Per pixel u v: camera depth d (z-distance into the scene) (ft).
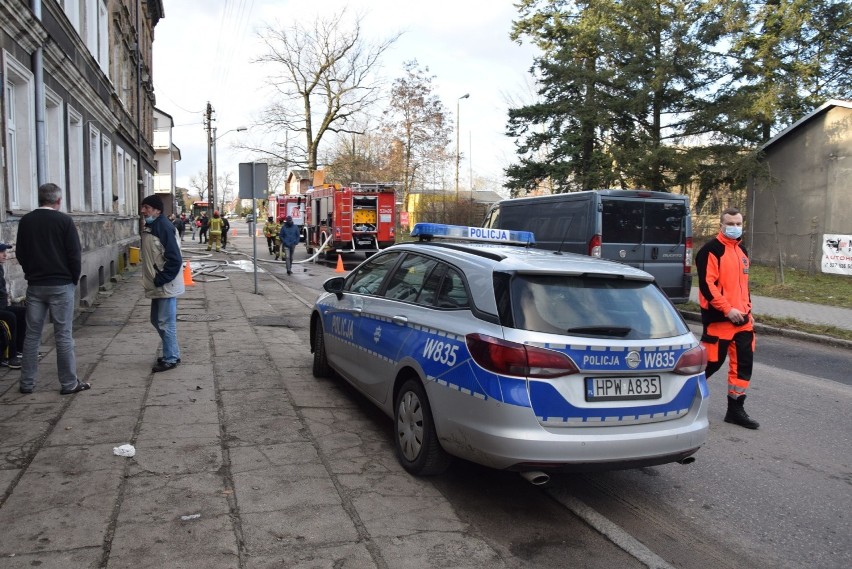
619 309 13.21
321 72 132.57
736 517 13.29
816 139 70.23
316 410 18.72
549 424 11.88
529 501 13.55
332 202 82.99
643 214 37.32
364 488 13.53
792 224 73.56
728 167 75.61
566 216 38.58
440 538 11.59
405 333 15.19
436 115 146.72
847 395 23.40
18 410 17.63
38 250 18.66
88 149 45.80
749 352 19.33
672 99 82.53
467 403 12.46
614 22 83.15
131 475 13.57
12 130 30.12
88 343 27.14
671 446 12.67
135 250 68.28
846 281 59.52
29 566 10.00
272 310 38.63
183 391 20.07
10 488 12.74
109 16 56.34
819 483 15.16
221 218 112.88
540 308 12.59
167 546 10.77
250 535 11.28
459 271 14.47
